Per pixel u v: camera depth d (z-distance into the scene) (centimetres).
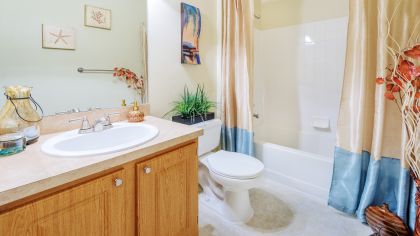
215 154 180
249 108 207
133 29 154
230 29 210
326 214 164
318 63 241
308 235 143
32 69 108
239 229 150
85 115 129
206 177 193
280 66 272
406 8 127
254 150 224
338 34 224
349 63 150
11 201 61
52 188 70
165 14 177
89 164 77
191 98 197
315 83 246
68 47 121
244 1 198
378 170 144
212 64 228
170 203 110
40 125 110
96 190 81
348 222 155
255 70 273
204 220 160
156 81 175
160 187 104
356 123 150
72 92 124
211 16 221
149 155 99
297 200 182
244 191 158
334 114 236
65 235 74
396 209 144
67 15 119
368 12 141
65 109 121
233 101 221
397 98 136
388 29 130
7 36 100
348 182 157
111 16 140
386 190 147
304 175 193
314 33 241
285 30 262
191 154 119
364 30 141
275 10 267
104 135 120
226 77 218
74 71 124
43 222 69
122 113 147
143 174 96
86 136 113
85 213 79
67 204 74
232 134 223
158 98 178
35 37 108
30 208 66
